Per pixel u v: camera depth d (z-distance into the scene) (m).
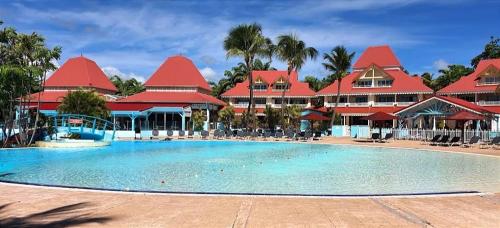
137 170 18.55
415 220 8.48
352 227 7.99
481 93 57.44
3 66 27.56
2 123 31.02
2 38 29.17
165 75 64.06
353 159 23.97
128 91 90.25
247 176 16.81
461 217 8.73
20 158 23.70
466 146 33.09
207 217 8.59
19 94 29.30
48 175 16.88
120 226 7.91
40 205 9.52
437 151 28.94
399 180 15.99
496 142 31.84
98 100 40.69
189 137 43.72
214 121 60.41
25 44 29.39
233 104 73.25
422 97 62.94
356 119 67.31
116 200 10.08
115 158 23.94
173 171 18.25
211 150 30.20
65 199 10.15
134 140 38.75
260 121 68.06
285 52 50.75
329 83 85.19
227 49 48.94
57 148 29.92
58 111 40.81
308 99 71.19
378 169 19.38
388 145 34.09
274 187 14.24
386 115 38.06
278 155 26.42
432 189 14.00
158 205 9.59
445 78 77.38
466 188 14.22
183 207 9.41
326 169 19.17
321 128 57.03
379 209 9.34
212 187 14.19
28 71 28.77
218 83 84.38
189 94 61.25
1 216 8.53
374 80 65.19
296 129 51.03
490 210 9.35
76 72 62.66
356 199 10.33
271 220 8.41
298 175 17.25
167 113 55.22
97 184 14.70
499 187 14.41
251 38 47.78
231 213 8.91
